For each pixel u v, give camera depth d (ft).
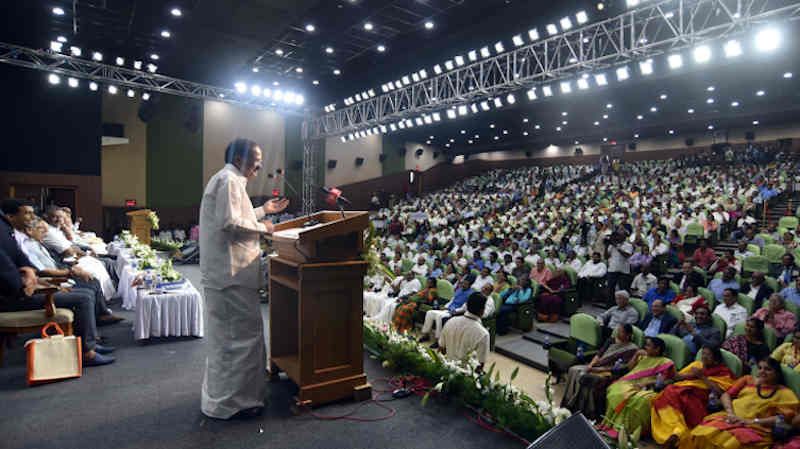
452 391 10.48
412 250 40.65
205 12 37.93
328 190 10.18
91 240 29.94
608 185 67.82
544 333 21.56
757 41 26.08
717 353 11.99
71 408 9.73
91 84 43.37
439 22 41.04
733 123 76.02
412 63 49.83
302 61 50.31
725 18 34.47
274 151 73.41
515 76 38.22
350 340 10.28
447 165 105.09
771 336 13.58
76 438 8.36
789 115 68.59
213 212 9.23
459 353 12.13
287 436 8.61
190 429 8.79
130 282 21.74
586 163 99.04
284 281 10.67
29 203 13.64
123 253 27.84
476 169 110.83
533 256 30.63
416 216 52.06
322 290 9.83
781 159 69.10
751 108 67.46
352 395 10.32
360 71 53.52
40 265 13.33
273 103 60.03
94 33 41.68
